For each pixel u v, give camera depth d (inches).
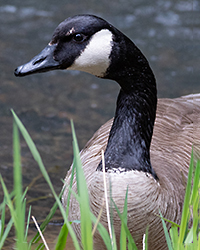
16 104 542.9
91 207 264.1
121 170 262.2
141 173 263.7
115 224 257.4
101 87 594.2
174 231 239.3
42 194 406.6
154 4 799.7
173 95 566.3
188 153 327.3
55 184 420.5
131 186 256.5
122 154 269.7
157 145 327.6
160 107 372.8
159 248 283.6
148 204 259.4
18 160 186.5
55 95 568.4
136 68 271.7
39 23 733.9
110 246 215.3
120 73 271.3
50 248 339.9
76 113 530.9
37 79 605.9
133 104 279.3
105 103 554.9
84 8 779.4
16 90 574.6
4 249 335.9
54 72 627.5
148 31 715.4
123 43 264.1
